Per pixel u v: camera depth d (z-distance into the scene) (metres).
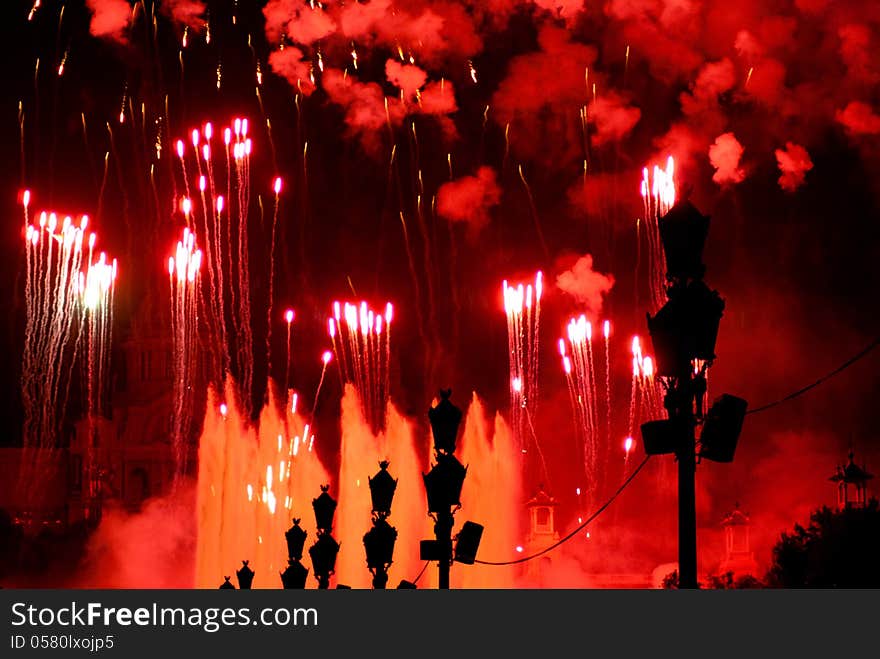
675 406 21.84
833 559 46.97
